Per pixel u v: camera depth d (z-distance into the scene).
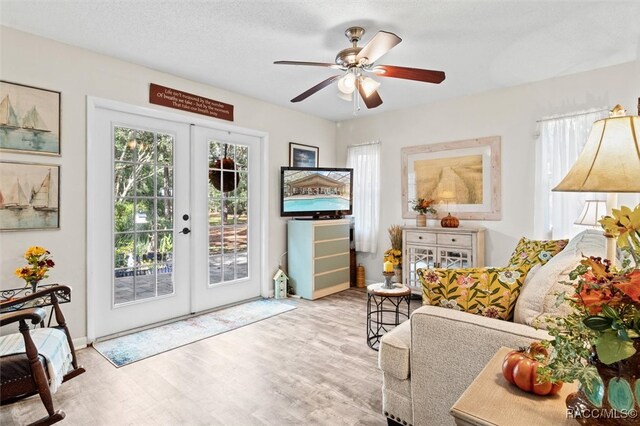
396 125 4.62
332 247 4.49
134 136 3.19
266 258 4.30
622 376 0.76
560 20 2.37
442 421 1.47
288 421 1.84
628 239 0.86
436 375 1.48
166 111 3.30
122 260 3.12
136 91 3.09
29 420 1.86
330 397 2.06
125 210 3.14
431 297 1.63
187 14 2.29
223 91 3.79
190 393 2.11
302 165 4.73
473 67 3.17
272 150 4.34
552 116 3.41
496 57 2.96
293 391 2.13
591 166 1.03
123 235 3.12
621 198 2.96
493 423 0.85
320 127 5.01
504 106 3.74
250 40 2.65
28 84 2.51
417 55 2.92
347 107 4.49
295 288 4.40
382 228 4.78
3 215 2.41
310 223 4.21
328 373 2.35
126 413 1.91
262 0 2.13
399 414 1.66
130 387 2.18
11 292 2.38
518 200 3.66
